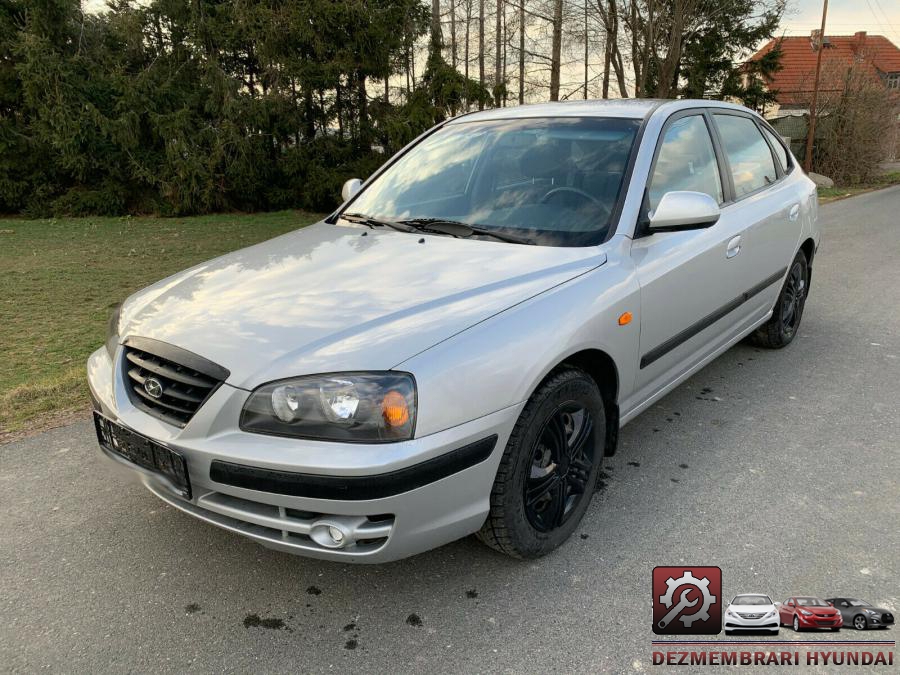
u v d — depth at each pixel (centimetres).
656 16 2022
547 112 359
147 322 243
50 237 1284
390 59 1823
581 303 249
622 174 301
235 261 295
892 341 510
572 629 220
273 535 212
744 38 2562
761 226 390
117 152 1655
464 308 227
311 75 1717
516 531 235
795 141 2531
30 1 1565
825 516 280
